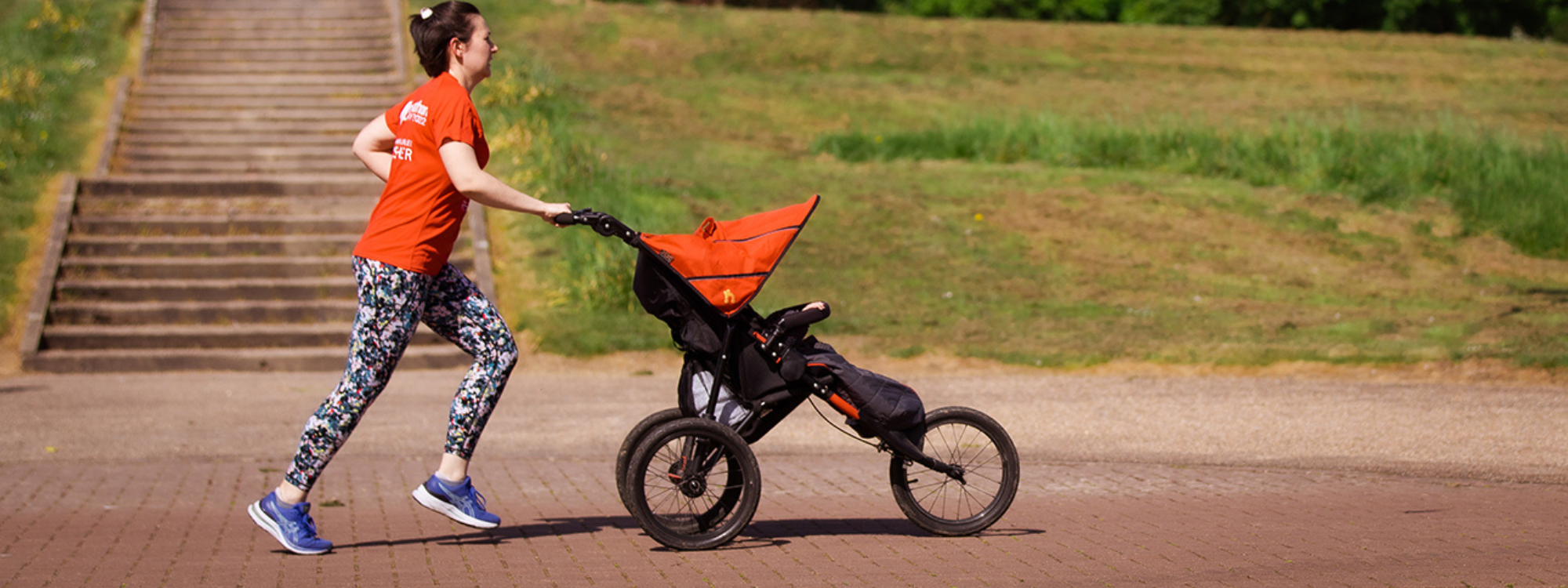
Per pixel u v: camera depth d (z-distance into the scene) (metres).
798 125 22.16
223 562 4.61
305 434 4.67
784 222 4.99
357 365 4.67
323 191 16.05
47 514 5.66
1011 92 24.58
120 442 7.96
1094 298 14.20
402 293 4.61
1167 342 12.21
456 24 4.76
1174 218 17.02
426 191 4.64
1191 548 4.78
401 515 5.62
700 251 4.81
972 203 17.58
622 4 28.06
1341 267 15.42
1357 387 9.90
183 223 14.57
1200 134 20.41
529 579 4.33
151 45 21.14
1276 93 24.94
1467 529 5.08
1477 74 26.92
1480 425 8.02
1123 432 8.10
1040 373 11.31
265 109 19.03
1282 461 7.00
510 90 20.48
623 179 16.86
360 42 21.83
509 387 10.72
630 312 13.50
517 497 6.11
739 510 4.89
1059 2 40.62
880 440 5.02
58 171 16.19
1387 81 26.30
